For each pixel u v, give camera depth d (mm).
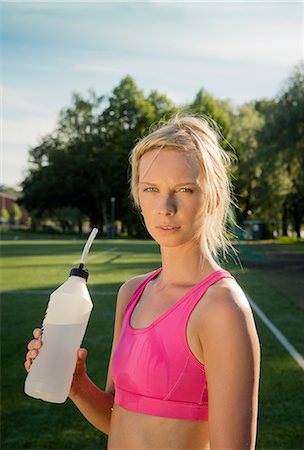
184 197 1304
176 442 1262
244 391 1202
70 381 1473
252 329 1239
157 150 1321
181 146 1310
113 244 43250
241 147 54250
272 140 34906
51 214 76438
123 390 1340
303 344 7719
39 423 4723
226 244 1414
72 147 64625
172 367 1263
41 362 1456
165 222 1300
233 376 1203
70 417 4875
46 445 4219
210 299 1251
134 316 1396
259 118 56344
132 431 1300
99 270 19750
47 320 1486
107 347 7555
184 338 1257
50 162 64812
